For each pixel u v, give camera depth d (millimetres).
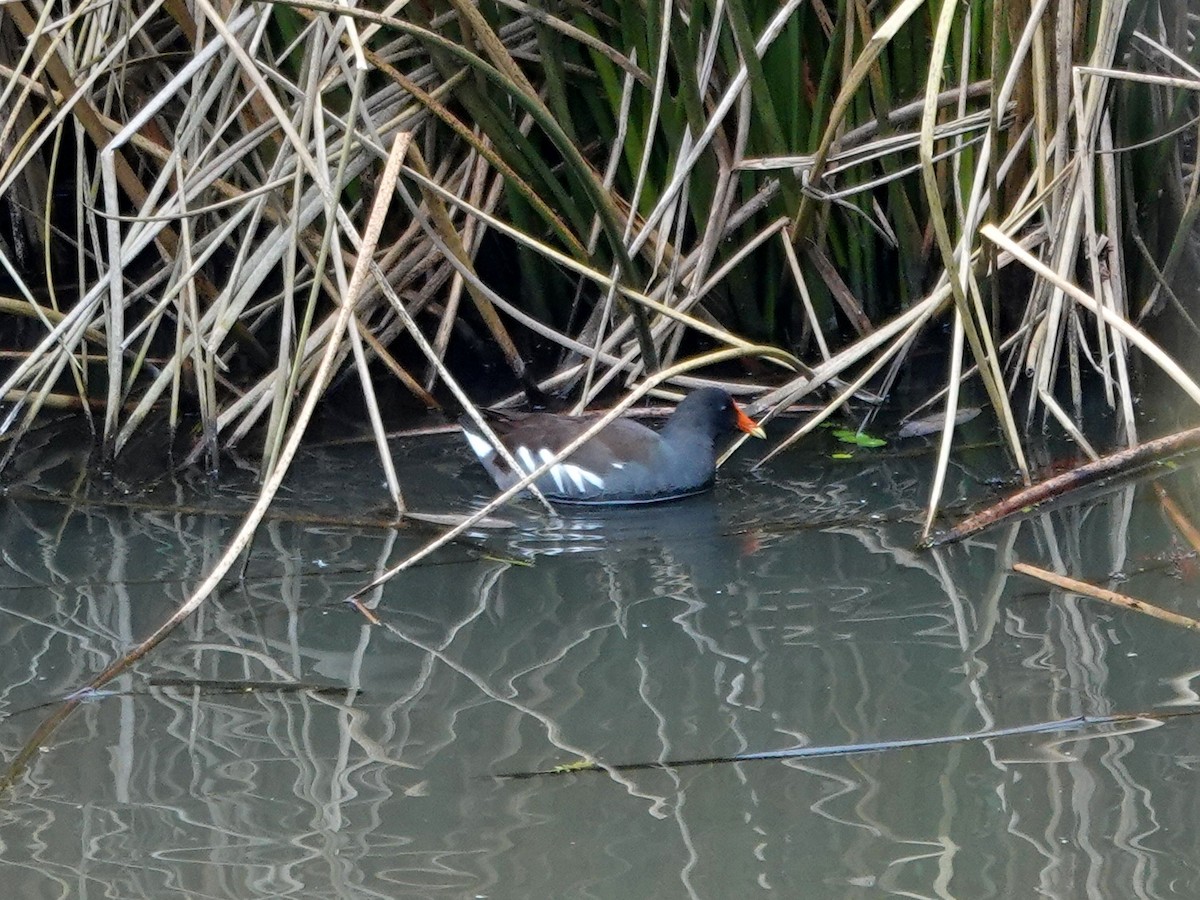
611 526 9984
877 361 10656
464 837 6363
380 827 6430
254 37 10148
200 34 10578
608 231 10242
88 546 9594
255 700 7637
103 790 6770
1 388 10523
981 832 6258
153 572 9195
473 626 8477
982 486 10094
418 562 9344
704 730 7211
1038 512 9625
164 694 7699
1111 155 10570
